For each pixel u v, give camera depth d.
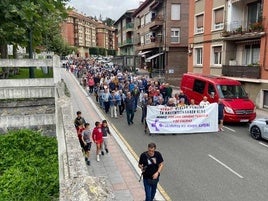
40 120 10.81
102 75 28.67
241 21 25.06
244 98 17.92
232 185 9.30
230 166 10.85
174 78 40.91
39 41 17.78
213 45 28.14
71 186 3.10
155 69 45.88
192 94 20.16
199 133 15.61
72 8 15.49
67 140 5.70
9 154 9.50
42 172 8.23
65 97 9.67
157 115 15.19
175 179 9.73
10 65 11.37
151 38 48.56
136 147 13.02
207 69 29.39
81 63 54.81
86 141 10.77
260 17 22.09
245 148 12.98
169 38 43.22
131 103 16.97
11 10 12.50
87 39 137.25
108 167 10.66
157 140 14.20
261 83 22.14
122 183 9.31
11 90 11.36
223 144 13.59
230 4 25.14
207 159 11.57
